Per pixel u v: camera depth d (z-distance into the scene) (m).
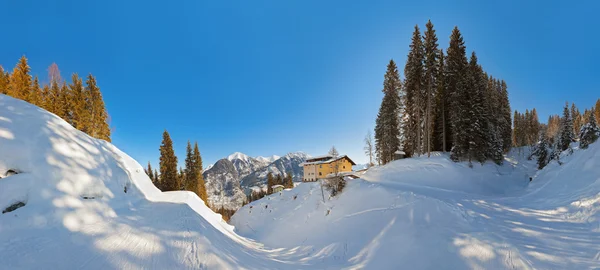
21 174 6.50
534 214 11.79
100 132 29.09
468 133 27.64
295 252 13.79
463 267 7.21
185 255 6.55
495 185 23.52
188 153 42.19
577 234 8.46
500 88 50.81
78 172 8.32
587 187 13.16
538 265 6.63
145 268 5.46
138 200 11.58
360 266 9.16
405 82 34.16
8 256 4.72
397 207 14.02
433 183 24.00
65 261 5.03
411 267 7.86
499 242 8.06
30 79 25.94
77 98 27.17
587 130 20.47
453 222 10.46
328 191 24.33
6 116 7.57
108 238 6.51
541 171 23.11
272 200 34.94
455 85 32.12
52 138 8.31
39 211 6.20
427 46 30.81
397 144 35.31
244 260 8.28
